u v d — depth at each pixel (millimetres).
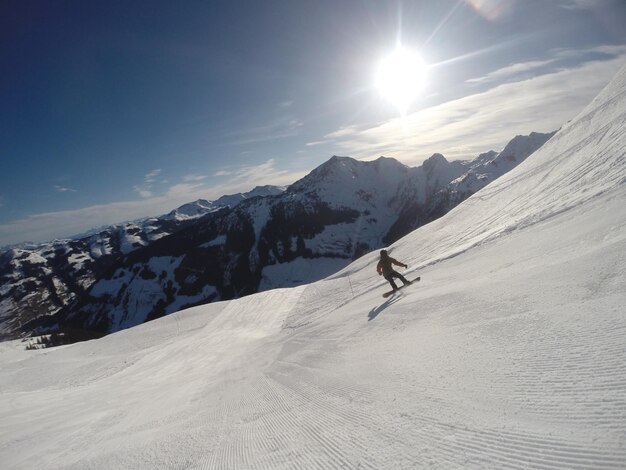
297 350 14336
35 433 13992
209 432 6883
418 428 4078
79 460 7984
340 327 14391
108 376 34844
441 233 34156
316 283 54469
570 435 3088
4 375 40875
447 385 4965
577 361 4293
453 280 12367
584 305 5664
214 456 5371
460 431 3729
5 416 19672
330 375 8078
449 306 8953
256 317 44000
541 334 5395
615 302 5305
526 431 3354
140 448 7215
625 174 13523
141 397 16844
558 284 6895
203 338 41312
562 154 28656
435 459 3375
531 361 4738
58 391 28859
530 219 16484
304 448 4613
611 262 6535
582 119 33531
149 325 55812
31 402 23594
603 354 4207
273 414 6773
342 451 4156
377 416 4785
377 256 48094
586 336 4773
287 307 43125
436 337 7312
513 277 8797
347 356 9211
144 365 35031
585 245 8477
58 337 97562
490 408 3990
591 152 22203
